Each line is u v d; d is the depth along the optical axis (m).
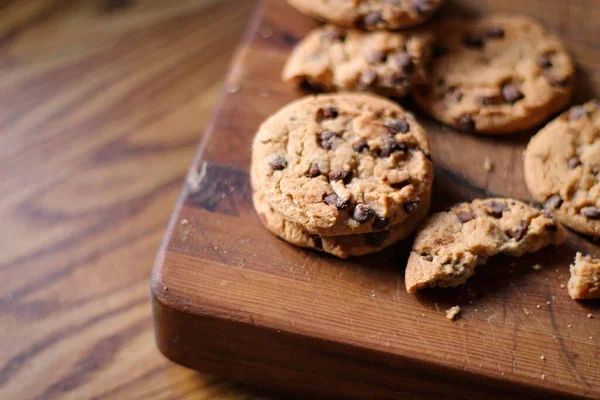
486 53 0.46
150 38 0.55
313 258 0.42
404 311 0.41
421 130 0.43
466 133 0.45
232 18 0.56
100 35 0.55
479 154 0.45
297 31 0.49
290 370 0.42
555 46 0.46
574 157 0.43
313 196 0.41
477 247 0.41
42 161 0.51
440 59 0.46
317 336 0.40
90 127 0.52
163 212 0.49
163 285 0.41
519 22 0.47
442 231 0.42
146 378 0.45
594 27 0.49
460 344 0.40
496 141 0.45
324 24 0.49
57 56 0.54
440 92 0.45
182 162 0.51
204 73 0.54
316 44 0.46
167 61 0.54
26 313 0.46
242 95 0.46
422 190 0.42
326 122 0.43
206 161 0.44
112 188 0.50
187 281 0.41
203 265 0.42
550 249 0.42
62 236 0.48
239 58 0.47
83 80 0.53
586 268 0.41
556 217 0.43
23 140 0.51
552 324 0.41
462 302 0.41
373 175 0.42
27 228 0.49
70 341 0.46
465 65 0.46
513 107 0.45
